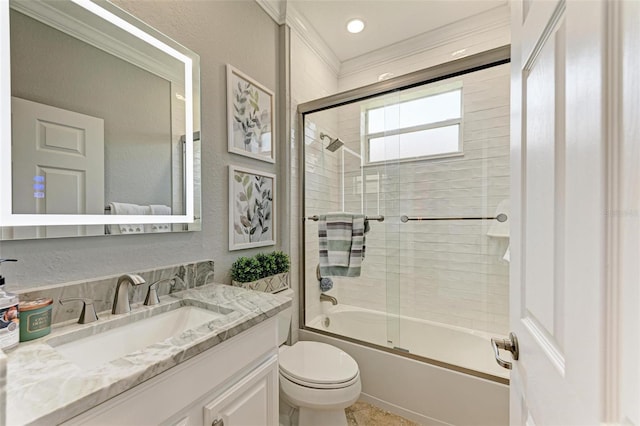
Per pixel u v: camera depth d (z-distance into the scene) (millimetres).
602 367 310
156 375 621
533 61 561
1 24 763
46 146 849
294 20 1904
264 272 1552
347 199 2219
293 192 1914
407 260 2182
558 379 434
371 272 2158
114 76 1014
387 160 2145
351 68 2475
